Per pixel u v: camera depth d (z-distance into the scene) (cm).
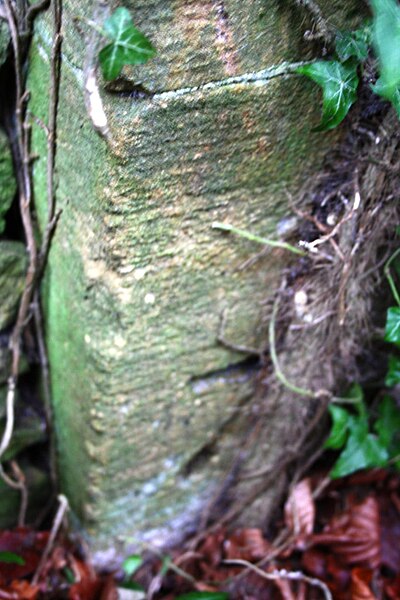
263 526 93
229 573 85
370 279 72
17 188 70
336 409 80
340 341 76
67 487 88
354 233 66
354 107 61
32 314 77
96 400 71
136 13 49
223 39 52
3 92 67
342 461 81
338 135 62
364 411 81
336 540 85
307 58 56
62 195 64
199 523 90
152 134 54
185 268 65
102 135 53
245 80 55
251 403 81
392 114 60
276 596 84
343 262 68
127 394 72
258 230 66
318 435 87
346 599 82
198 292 67
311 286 71
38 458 90
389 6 48
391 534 89
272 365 78
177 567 87
